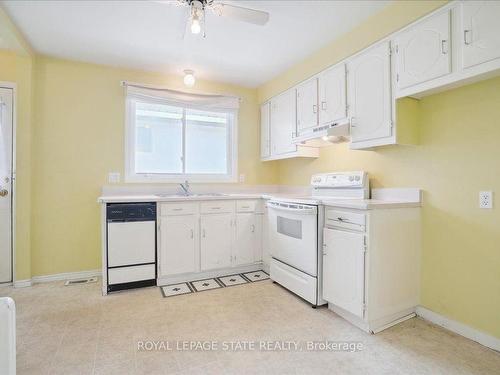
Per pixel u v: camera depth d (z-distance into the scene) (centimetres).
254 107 395
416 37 192
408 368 159
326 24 234
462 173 194
